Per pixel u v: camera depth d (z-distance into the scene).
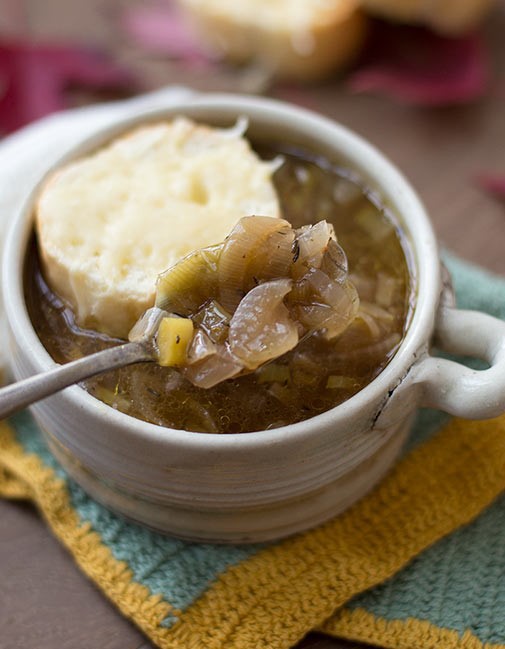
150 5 0.49
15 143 0.40
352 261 0.34
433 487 0.34
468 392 0.30
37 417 0.32
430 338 0.31
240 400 0.31
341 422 0.30
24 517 0.34
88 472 0.32
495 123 0.45
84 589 0.32
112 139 0.36
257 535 0.32
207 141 0.35
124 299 0.31
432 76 0.45
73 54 0.46
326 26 0.44
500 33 0.48
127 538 0.33
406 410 0.31
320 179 0.36
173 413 0.31
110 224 0.33
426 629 0.31
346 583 0.32
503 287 0.37
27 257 0.33
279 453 0.29
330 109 0.45
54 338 0.32
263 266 0.30
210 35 0.46
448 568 0.32
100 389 0.31
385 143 0.44
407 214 0.34
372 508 0.33
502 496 0.34
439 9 0.45
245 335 0.29
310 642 0.32
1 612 0.32
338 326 0.30
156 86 0.46
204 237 0.32
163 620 0.31
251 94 0.46
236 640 0.31
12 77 0.44
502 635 0.31
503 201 0.42
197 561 0.32
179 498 0.31
